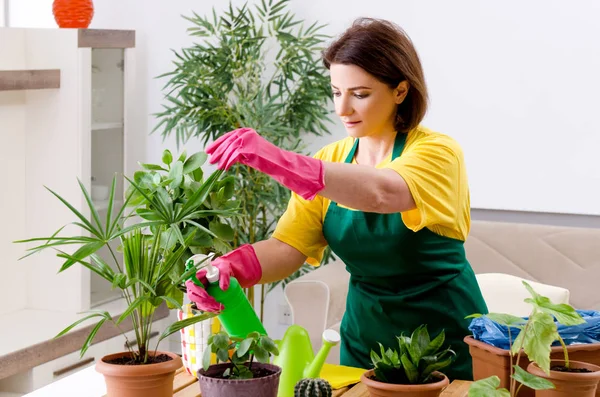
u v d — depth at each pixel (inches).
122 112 176.1
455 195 78.4
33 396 73.8
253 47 166.4
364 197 70.4
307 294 139.8
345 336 89.7
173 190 74.2
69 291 170.6
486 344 69.0
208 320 75.5
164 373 62.5
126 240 66.7
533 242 147.8
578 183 152.6
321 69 170.9
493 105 157.4
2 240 168.1
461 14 157.9
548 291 103.0
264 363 63.6
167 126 168.7
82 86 165.9
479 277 108.8
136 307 64.6
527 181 156.3
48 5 192.2
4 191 167.5
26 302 173.9
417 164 75.2
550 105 153.1
